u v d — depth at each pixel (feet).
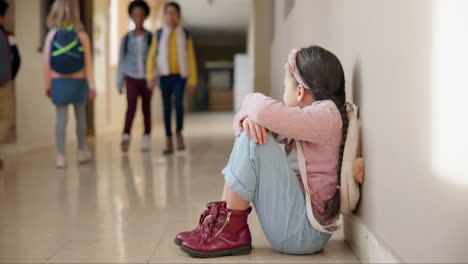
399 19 3.99
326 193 5.24
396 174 4.09
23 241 6.06
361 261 5.13
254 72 25.90
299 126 4.96
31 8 16.93
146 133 16.76
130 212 7.63
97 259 5.33
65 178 11.00
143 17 16.06
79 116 13.46
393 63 4.15
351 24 5.71
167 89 15.79
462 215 2.93
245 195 5.17
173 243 5.94
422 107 3.50
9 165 13.17
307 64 5.23
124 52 15.98
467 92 2.83
